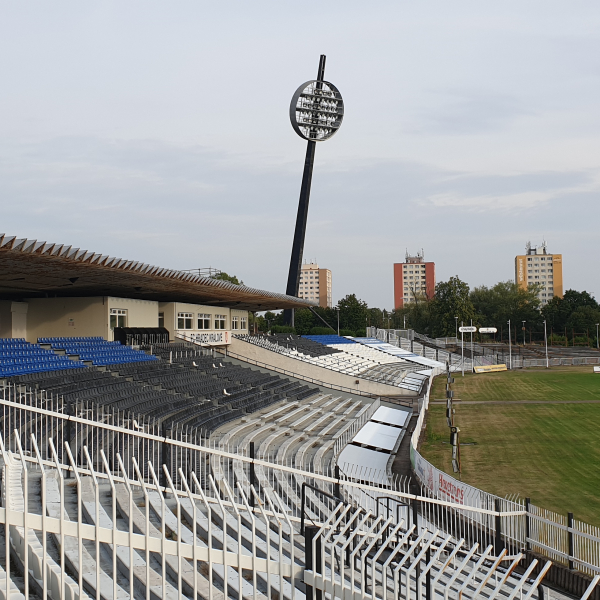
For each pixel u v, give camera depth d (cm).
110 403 2045
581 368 6931
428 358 7912
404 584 852
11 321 3709
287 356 4866
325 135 8669
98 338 3566
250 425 2612
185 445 1085
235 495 1303
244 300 5428
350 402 4116
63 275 3005
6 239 2077
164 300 5047
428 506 1473
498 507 1316
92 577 789
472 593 826
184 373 3341
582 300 13950
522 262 19062
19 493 955
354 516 852
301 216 8531
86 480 1140
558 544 1258
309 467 2034
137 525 954
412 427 3225
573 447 2608
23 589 739
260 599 809
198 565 877
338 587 741
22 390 1866
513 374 6344
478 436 2923
